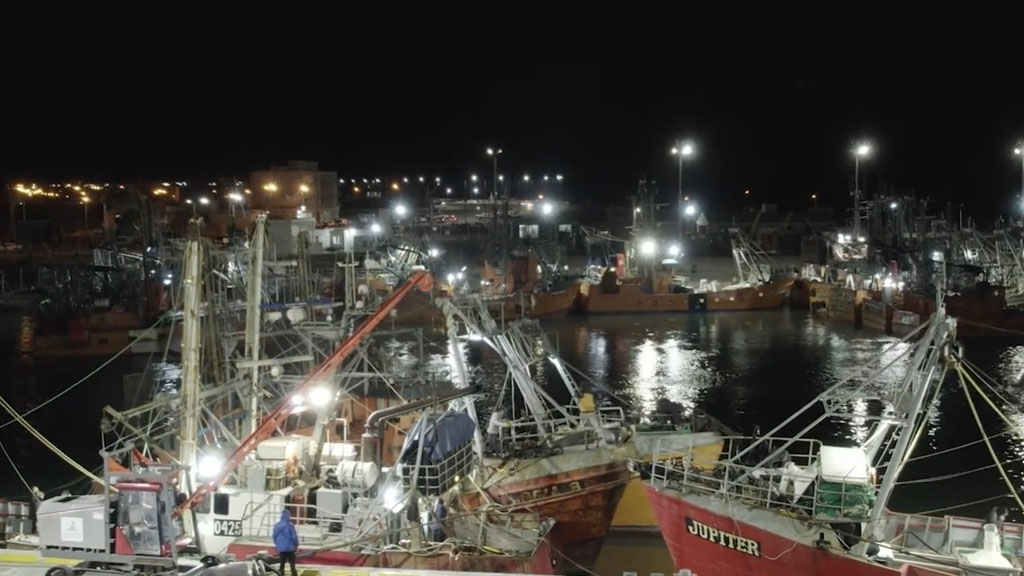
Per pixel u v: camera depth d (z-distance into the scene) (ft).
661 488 64.69
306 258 153.07
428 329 172.14
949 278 198.90
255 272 71.87
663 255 260.83
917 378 61.62
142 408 69.15
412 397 83.61
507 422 78.33
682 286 229.66
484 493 67.26
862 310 192.85
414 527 58.34
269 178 321.52
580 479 72.23
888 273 207.31
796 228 349.82
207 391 67.62
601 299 216.13
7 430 118.73
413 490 59.72
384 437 77.87
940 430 110.22
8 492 94.63
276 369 78.84
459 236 303.27
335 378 75.41
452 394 67.51
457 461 63.41
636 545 77.20
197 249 62.90
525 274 221.25
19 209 372.17
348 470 64.69
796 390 134.82
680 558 63.82
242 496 60.54
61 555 45.68
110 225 285.23
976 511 84.07
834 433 110.01
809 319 205.87
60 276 226.58
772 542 57.57
